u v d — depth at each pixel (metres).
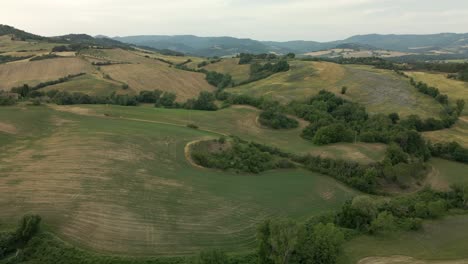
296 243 39.94
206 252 37.66
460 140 94.50
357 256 44.41
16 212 44.25
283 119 97.44
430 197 63.53
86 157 61.09
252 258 40.84
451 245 48.38
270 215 52.38
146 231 43.97
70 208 46.06
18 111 81.69
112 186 52.91
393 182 69.75
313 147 83.19
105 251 39.50
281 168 72.81
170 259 39.16
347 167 72.19
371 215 51.91
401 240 49.06
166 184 56.69
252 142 82.06
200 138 76.56
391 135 85.25
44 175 53.75
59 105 94.81
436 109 115.19
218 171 66.00
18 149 62.31
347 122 103.31
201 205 52.09
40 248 38.81
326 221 52.19
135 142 70.44
